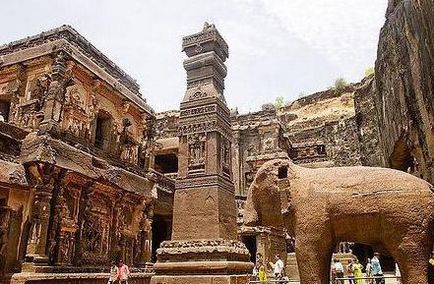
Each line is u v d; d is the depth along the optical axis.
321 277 6.71
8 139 19.64
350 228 6.76
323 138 44.38
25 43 23.86
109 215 24.58
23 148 19.94
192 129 14.34
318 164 37.22
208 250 12.20
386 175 6.75
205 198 13.14
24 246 18.81
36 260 18.31
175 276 12.26
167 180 31.34
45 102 21.28
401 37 15.88
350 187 6.83
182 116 14.74
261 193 7.97
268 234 28.72
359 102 36.19
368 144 34.34
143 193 27.14
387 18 18.88
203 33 15.62
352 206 6.67
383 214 6.43
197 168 13.76
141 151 29.55
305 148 39.75
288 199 7.38
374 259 17.05
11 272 18.31
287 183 7.55
